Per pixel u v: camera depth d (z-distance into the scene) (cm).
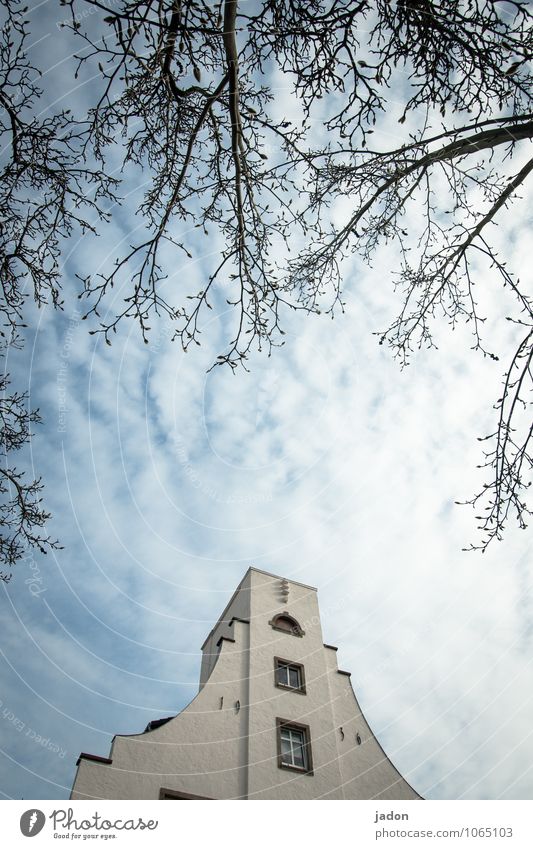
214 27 559
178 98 607
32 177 635
